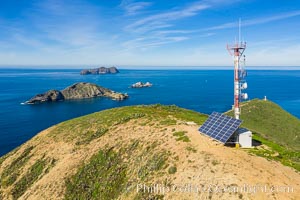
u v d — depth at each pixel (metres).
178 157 44.72
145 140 55.91
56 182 57.00
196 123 62.31
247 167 38.31
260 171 37.44
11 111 195.00
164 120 65.31
